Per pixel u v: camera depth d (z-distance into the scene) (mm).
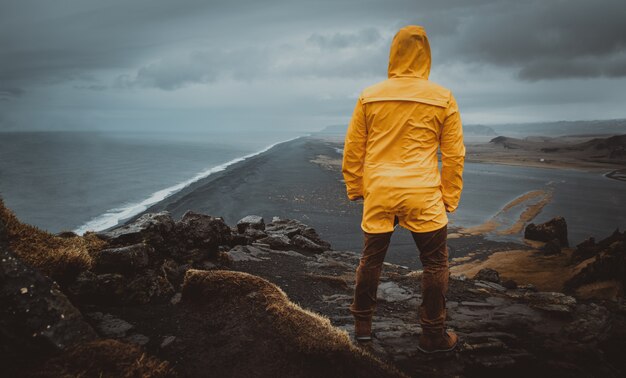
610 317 4504
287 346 2684
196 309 3264
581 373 3420
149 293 3502
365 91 3014
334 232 40719
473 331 3973
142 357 2383
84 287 3213
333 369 2611
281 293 3260
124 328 2914
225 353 2656
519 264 25344
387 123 2857
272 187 80062
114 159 197875
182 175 126938
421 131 2816
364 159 3094
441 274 3020
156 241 4434
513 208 58969
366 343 3225
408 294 5047
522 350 3592
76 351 2252
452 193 2959
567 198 71875
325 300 4641
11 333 2143
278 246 7879
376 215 2902
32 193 90750
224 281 3352
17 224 3299
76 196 86750
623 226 49562
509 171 131000
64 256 3195
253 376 2475
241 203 61938
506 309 4652
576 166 158125
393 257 28859
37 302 2301
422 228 2842
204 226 5254
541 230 35844
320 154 184875
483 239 37031
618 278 13469
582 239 43219
